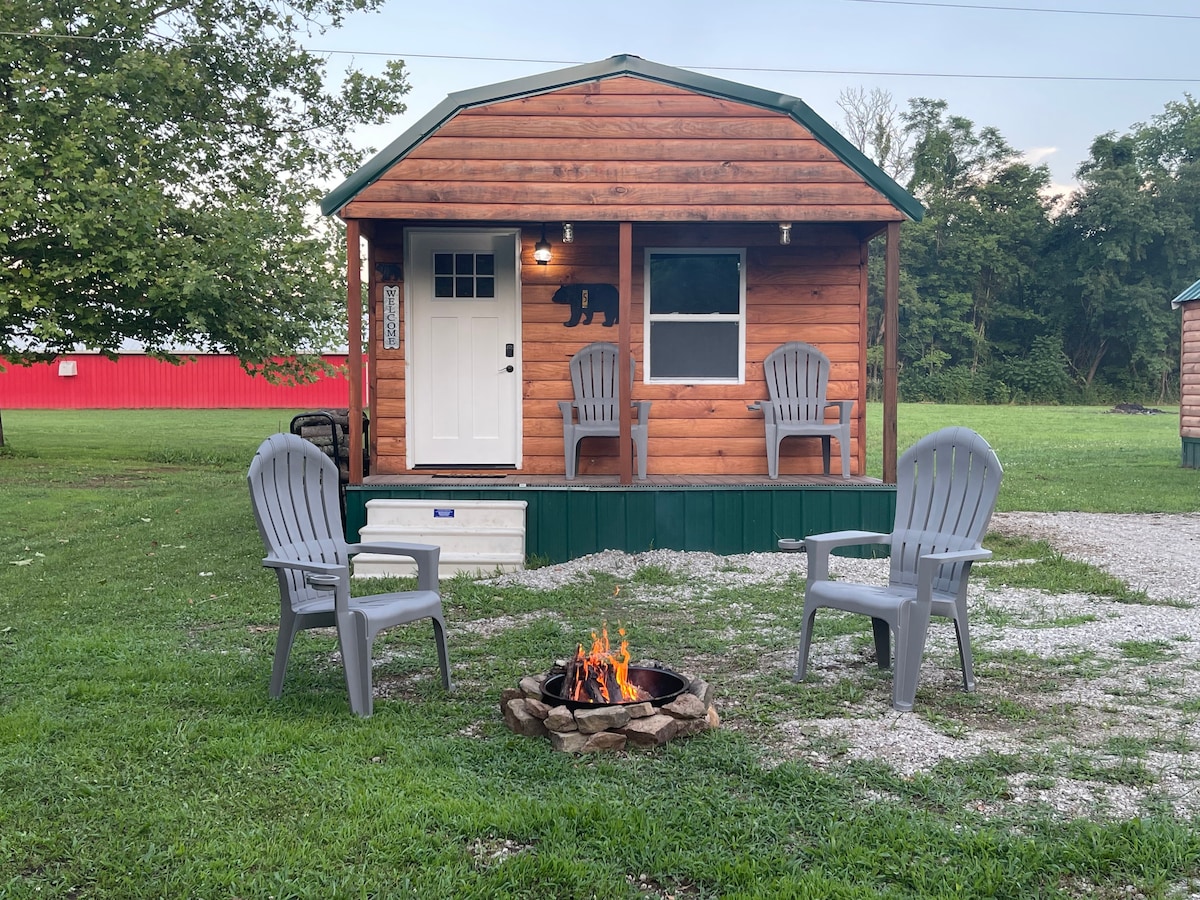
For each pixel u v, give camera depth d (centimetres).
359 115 1917
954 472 448
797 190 743
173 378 3206
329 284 1620
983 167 4897
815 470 861
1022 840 266
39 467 1448
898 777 315
